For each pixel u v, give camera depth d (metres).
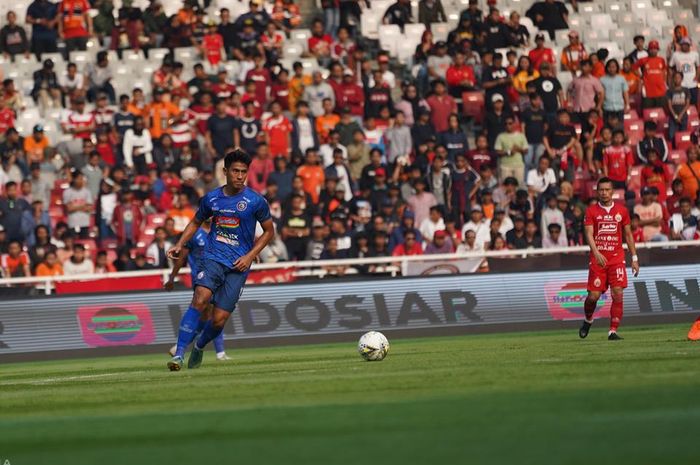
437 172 69.25
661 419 17.55
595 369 27.89
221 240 33.38
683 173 72.88
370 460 14.43
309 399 23.23
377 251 62.38
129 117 71.81
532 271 60.28
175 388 28.14
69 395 27.67
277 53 79.56
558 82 75.75
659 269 60.84
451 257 59.69
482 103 77.94
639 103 80.25
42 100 77.94
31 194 69.25
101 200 66.62
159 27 83.31
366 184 67.88
